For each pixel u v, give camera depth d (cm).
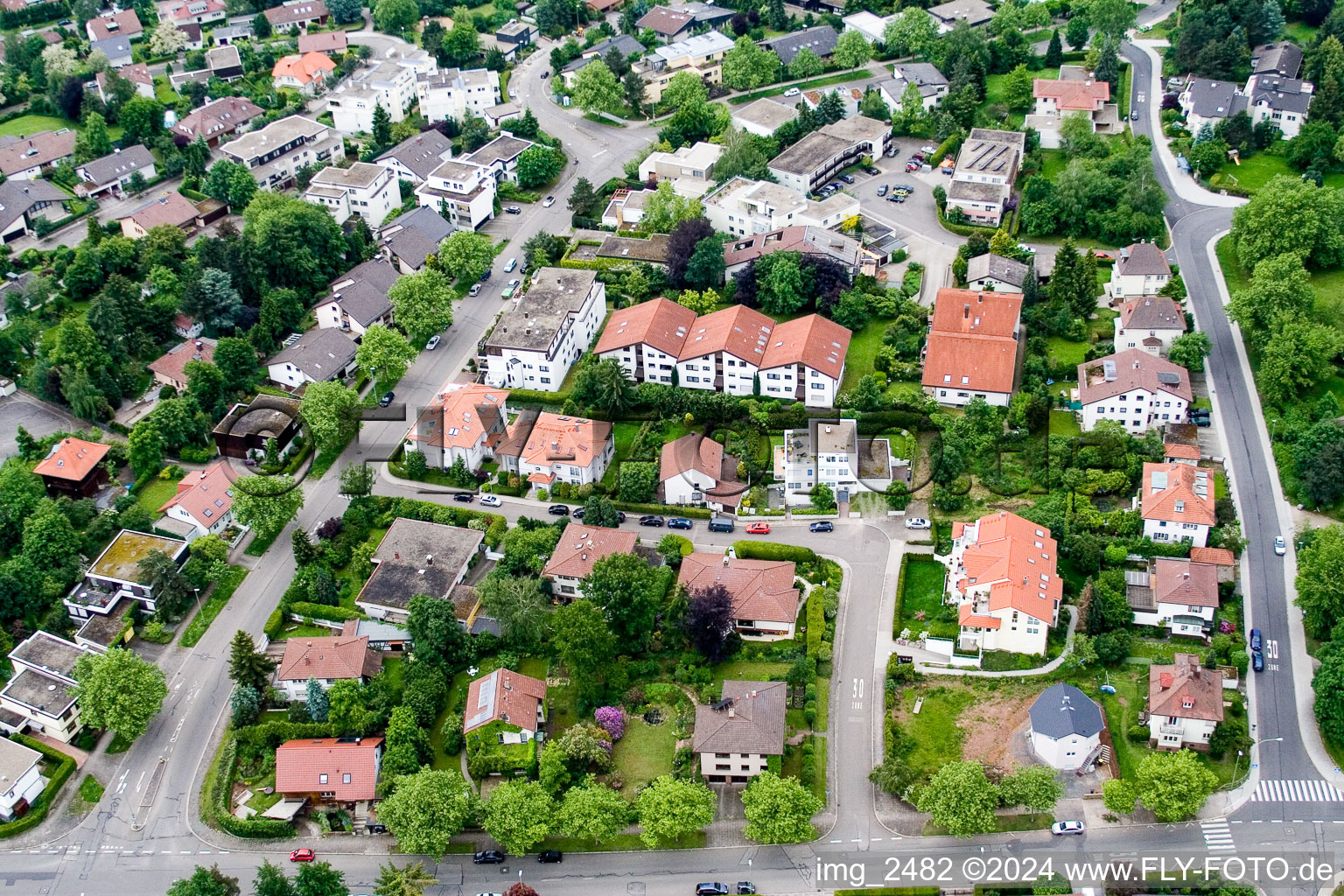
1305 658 19525
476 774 18350
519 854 17325
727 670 19950
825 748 18725
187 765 19262
